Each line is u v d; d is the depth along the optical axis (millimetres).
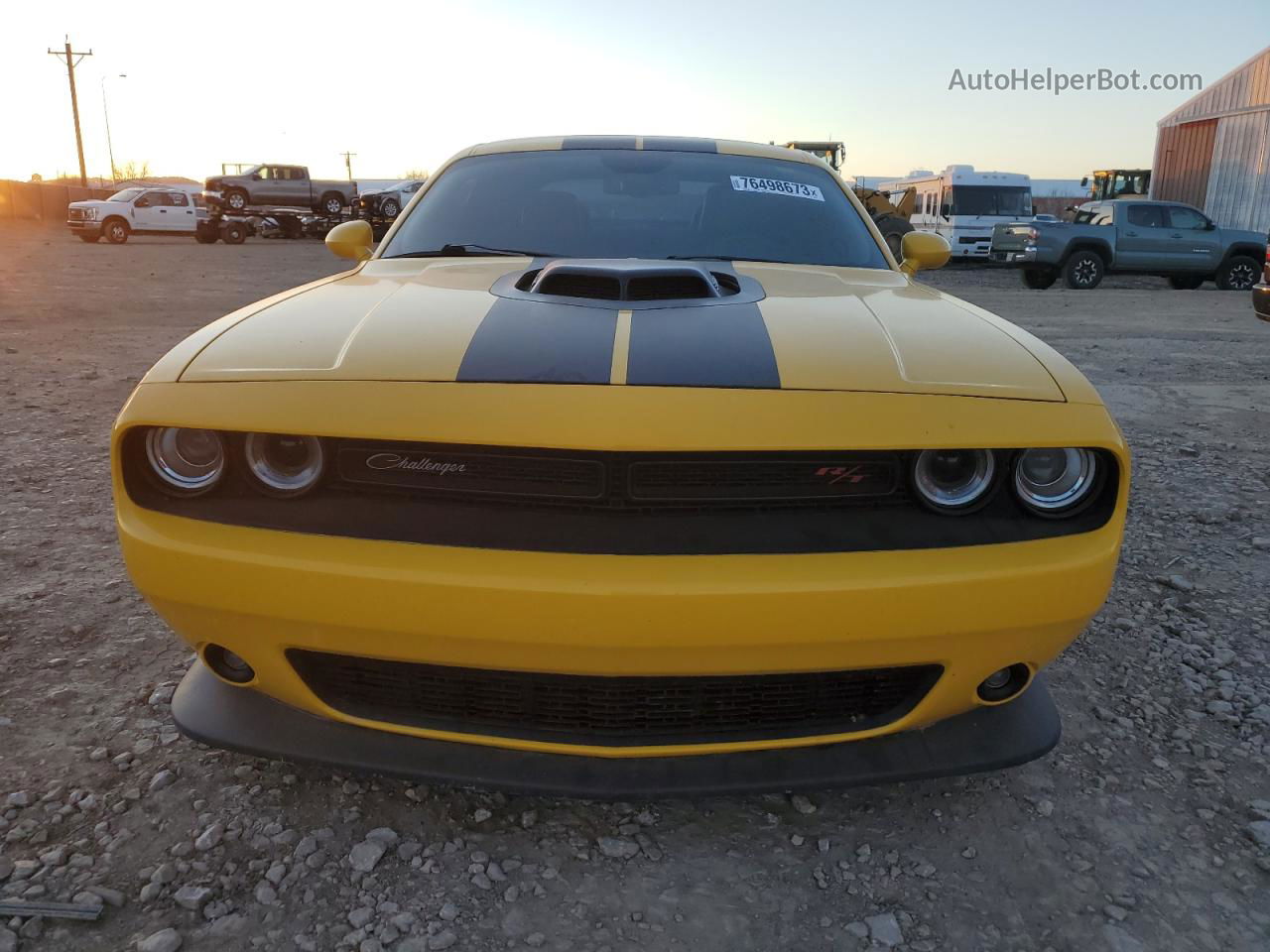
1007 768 1890
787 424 1613
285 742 1848
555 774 1759
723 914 1749
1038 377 1817
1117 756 2262
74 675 2492
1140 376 7656
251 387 1719
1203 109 24688
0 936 1626
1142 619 3014
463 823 1968
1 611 2840
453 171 3113
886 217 20312
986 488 1692
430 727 1783
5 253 22281
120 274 16547
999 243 22594
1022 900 1794
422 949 1646
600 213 2814
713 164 3078
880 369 1770
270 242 32656
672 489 1626
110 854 1836
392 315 1995
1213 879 1855
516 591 1555
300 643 1687
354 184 34406
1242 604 3137
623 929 1708
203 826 1924
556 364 1716
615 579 1559
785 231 2812
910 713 1792
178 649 2654
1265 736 2355
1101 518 1755
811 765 1785
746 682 1734
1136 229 16891
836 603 1576
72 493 3996
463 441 1586
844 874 1857
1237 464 4938
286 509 1688
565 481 1624
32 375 6738
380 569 1591
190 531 1689
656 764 1771
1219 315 12344
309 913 1713
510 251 2678
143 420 1700
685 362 1732
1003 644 1707
